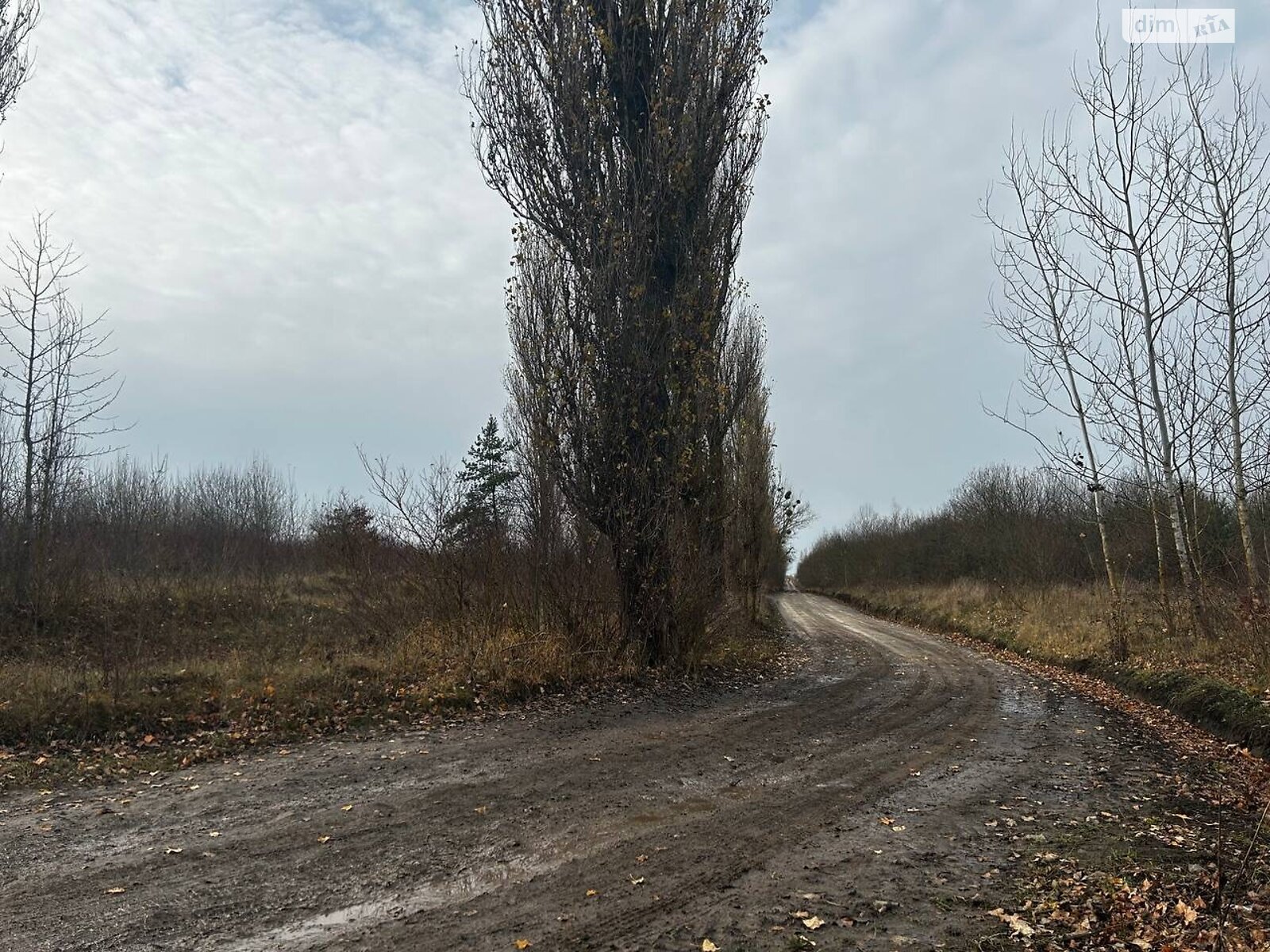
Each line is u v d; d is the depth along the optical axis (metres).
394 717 10.49
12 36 13.96
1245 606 13.64
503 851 5.86
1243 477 14.95
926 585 46.88
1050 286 18.03
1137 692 14.26
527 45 14.43
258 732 9.52
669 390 14.62
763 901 5.04
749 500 28.69
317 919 4.71
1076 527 31.94
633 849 5.95
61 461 17.59
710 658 16.31
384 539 16.02
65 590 16.77
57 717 9.22
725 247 15.66
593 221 14.27
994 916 4.86
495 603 14.38
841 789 7.74
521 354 14.69
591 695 12.66
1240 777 8.51
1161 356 16.78
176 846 5.92
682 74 14.64
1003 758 9.31
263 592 20.61
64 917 4.71
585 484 14.28
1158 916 4.81
